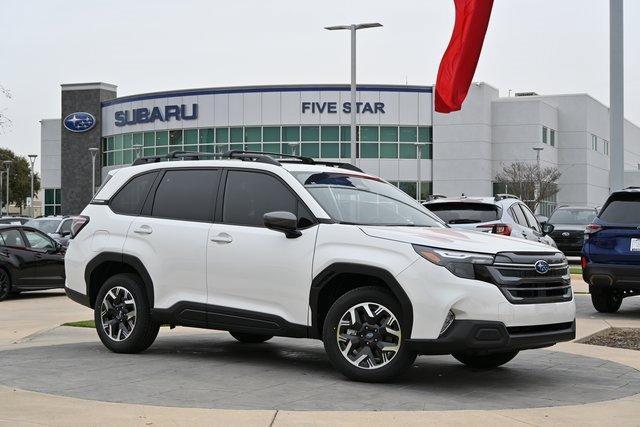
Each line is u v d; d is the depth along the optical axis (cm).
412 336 668
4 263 1638
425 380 730
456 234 725
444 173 6134
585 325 1105
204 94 6116
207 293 792
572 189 7025
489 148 6366
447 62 1891
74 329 1084
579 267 2445
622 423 578
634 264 1182
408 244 682
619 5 1364
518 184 6062
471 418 578
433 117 6116
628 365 821
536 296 682
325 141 5941
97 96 6906
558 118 7044
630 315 1275
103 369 762
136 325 841
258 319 754
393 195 822
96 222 885
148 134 6388
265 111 5988
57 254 1733
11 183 10775
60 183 7656
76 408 596
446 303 655
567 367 809
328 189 775
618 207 1214
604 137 7669
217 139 6097
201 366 782
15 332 1045
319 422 561
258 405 614
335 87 5922
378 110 6019
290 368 775
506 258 672
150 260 829
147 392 659
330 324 709
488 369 794
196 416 574
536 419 582
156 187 858
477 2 1820
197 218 815
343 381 710
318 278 719
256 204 782
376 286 705
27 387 675
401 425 556
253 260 760
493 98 6506
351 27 3038
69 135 6975
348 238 712
